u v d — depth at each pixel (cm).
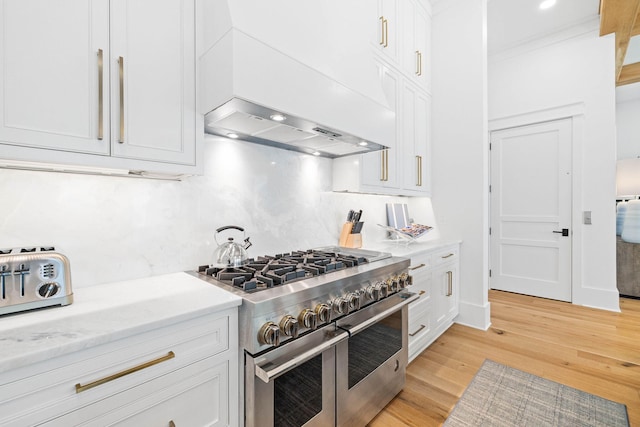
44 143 83
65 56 86
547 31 341
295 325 104
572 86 335
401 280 167
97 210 117
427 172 292
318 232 208
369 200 259
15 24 78
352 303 129
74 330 73
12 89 78
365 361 144
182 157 113
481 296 269
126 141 98
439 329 244
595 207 323
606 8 259
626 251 361
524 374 192
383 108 173
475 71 273
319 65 133
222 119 126
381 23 216
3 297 80
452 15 286
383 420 152
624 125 491
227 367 98
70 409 68
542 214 360
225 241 155
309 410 115
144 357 79
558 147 348
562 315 300
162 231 134
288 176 188
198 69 117
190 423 89
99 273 117
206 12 117
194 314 88
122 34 97
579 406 160
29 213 103
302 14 130
